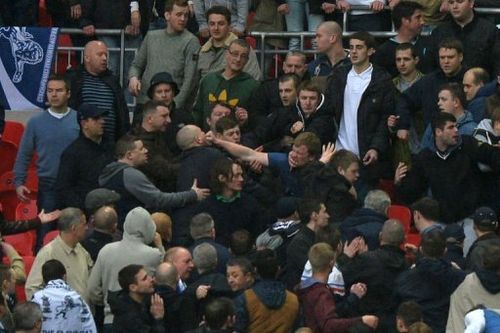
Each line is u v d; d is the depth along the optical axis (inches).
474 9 2316.7
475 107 2137.1
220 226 2014.0
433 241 1812.3
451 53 2180.1
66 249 1878.7
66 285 1790.1
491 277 1760.6
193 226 1903.3
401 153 2193.7
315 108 2188.7
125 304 1779.0
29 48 2428.6
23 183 2218.3
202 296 1795.0
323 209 1882.4
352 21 2428.6
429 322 1804.9
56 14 2500.0
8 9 2491.4
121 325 1772.9
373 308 1819.6
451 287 1807.3
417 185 2085.4
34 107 2432.3
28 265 2025.1
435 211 1932.8
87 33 2452.0
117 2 2463.1
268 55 2438.5
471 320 1689.2
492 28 2261.3
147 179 2028.8
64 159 2092.8
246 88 2287.2
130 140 2046.0
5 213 2335.1
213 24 2340.1
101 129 2100.1
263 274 1785.2
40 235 2139.5
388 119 2185.0
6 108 2433.6
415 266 1817.2
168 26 2364.7
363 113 2187.5
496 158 2036.2
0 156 2372.0
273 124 2202.3
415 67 2257.6
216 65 2346.2
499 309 1753.2
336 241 1836.9
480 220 1889.8
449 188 2058.3
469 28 2265.0
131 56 2454.5
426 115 2192.4
